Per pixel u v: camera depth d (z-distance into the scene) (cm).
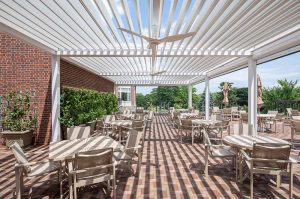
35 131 794
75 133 532
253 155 358
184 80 1923
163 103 3419
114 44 663
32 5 368
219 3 390
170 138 900
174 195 381
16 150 351
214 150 475
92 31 523
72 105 829
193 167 525
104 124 748
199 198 371
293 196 377
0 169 523
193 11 407
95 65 1053
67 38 584
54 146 404
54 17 440
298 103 1427
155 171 498
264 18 436
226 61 962
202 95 2464
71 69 938
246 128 534
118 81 2012
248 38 591
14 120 768
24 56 799
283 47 604
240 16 409
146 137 922
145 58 885
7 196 387
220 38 602
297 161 371
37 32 536
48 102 795
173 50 742
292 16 430
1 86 799
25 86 798
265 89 1677
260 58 761
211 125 800
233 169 511
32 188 412
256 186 417
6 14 417
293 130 737
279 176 408
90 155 324
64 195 384
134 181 442
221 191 396
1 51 801
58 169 377
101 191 397
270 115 1086
